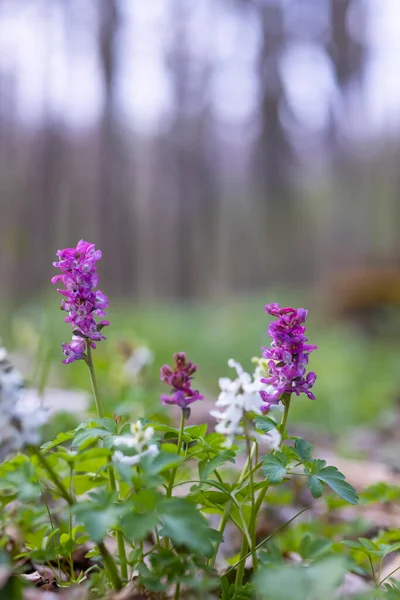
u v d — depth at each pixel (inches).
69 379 404.8
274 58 1818.4
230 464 227.8
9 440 91.0
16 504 137.1
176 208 1871.3
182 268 1836.9
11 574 97.0
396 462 281.3
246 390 108.8
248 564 125.5
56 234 1510.8
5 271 1268.5
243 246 1866.4
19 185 1489.9
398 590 106.7
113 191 1673.2
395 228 1755.7
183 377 108.7
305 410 431.8
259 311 956.0
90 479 123.3
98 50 1642.5
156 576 98.1
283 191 1846.7
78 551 137.3
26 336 340.2
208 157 1904.5
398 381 534.6
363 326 902.4
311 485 104.2
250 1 1822.1
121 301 1362.0
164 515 91.3
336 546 135.8
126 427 108.8
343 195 1840.6
